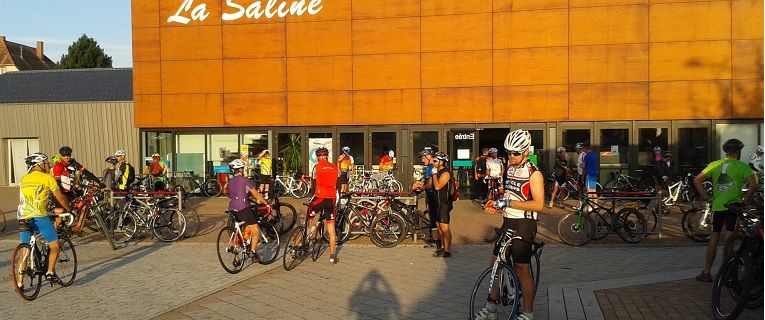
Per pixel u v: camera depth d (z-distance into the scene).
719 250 10.00
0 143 25.11
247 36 20.45
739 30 17.91
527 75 18.92
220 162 21.03
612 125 18.59
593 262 9.18
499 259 5.79
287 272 8.60
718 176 7.43
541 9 18.78
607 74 18.52
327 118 20.12
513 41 18.97
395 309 6.63
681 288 7.15
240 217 8.84
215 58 20.61
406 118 19.67
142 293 7.48
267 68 20.39
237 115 20.58
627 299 6.66
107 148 24.42
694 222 10.98
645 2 18.28
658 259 9.33
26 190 7.38
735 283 5.89
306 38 20.16
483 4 19.11
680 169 18.25
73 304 7.00
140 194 11.79
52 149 24.78
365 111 19.91
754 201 9.00
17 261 7.12
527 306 5.71
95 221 11.58
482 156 17.81
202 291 7.56
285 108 20.34
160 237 11.52
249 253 9.00
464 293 7.30
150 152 21.34
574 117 18.69
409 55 19.59
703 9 18.03
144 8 20.86
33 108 24.83
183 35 20.73
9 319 6.41
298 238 9.18
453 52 19.33
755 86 17.86
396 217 10.65
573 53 18.67
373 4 19.77
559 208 15.96
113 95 25.31
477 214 15.27
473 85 19.23
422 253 9.99
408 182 19.69
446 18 19.34
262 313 6.52
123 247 10.89
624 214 10.86
